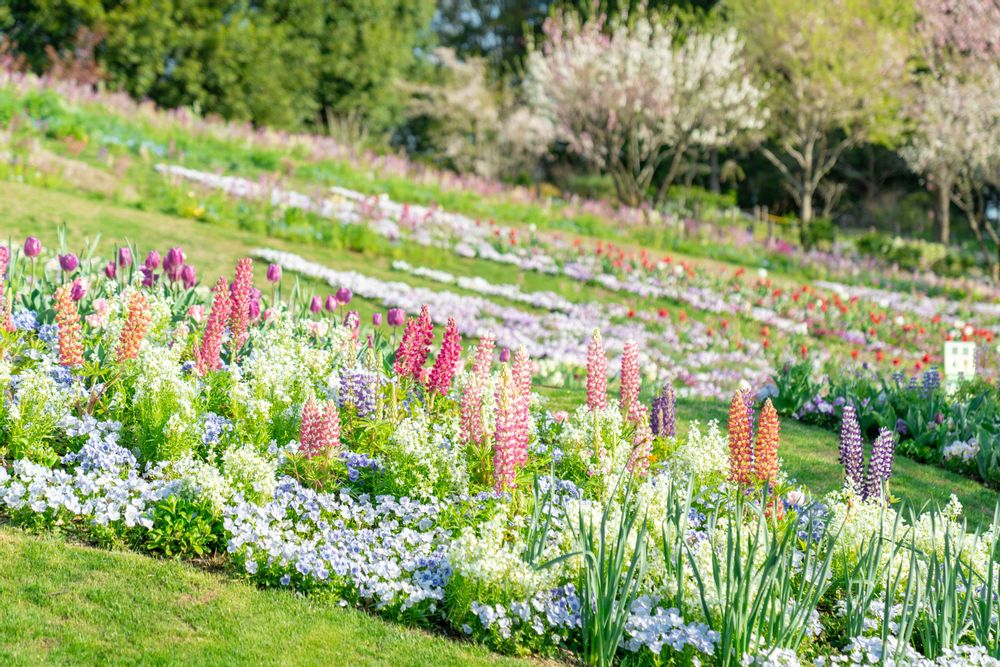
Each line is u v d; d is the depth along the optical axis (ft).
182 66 102.58
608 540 16.22
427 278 51.85
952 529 18.53
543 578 15.43
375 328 26.27
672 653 14.93
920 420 30.99
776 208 150.30
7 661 12.32
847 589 16.69
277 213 55.36
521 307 50.55
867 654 15.35
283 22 120.67
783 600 14.84
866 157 148.05
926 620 15.72
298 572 15.61
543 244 65.21
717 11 112.47
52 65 93.97
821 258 83.51
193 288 26.63
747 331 53.57
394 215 63.36
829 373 40.14
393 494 18.15
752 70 105.19
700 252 78.89
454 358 21.45
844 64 100.17
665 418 22.30
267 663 13.19
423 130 149.28
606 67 93.04
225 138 82.12
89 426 18.19
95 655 12.82
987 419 31.58
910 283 79.97
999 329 64.39
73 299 21.39
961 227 139.03
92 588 14.42
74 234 42.11
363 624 14.76
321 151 85.97
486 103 131.54
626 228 82.48
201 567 15.69
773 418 19.06
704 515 18.83
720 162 151.33
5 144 55.72
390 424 19.66
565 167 139.23
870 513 18.45
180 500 16.31
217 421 19.17
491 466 18.89
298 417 20.07
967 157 91.97
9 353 20.42
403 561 15.94
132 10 96.73
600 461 19.94
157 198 54.44
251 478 17.02
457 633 15.16
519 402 18.24
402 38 139.23
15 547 15.26
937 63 102.58
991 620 16.71
